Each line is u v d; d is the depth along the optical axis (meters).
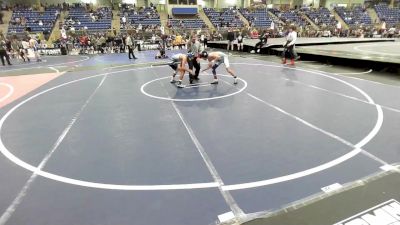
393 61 9.33
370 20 33.66
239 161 3.74
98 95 7.38
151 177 3.43
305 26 30.91
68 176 3.49
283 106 6.00
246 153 3.96
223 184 3.24
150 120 5.38
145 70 11.27
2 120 5.60
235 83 8.23
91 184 3.31
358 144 4.11
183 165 3.68
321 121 5.08
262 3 36.44
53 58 17.38
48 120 5.54
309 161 3.68
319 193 3.02
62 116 5.75
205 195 3.06
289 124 4.98
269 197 2.99
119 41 20.73
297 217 2.67
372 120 5.04
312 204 2.84
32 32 24.06
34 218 2.77
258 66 11.45
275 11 33.44
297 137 4.43
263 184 3.22
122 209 2.87
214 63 7.99
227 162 3.73
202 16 31.73
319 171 3.44
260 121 5.17
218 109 5.92
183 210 2.83
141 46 21.91
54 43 21.27
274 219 2.66
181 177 3.41
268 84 8.08
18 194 3.15
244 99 6.60
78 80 9.52
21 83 9.23
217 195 3.05
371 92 6.95
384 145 4.05
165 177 3.42
